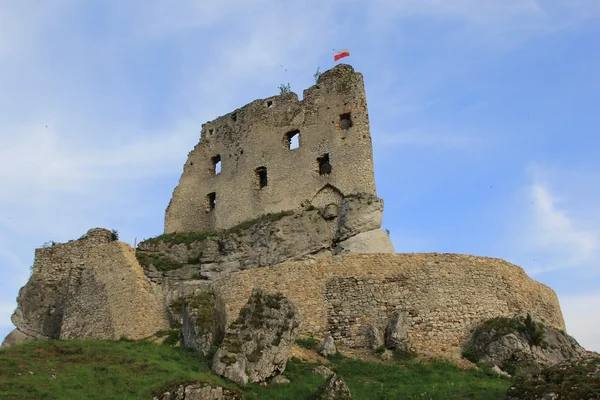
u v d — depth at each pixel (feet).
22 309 150.00
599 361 70.08
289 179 156.35
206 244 148.87
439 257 112.47
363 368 92.32
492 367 95.96
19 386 76.18
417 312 106.73
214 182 169.99
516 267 117.19
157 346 98.37
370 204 140.36
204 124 178.70
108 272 129.59
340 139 153.48
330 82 161.27
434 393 81.00
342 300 108.58
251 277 113.50
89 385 78.69
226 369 82.33
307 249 139.54
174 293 118.42
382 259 111.96
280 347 86.79
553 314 121.80
